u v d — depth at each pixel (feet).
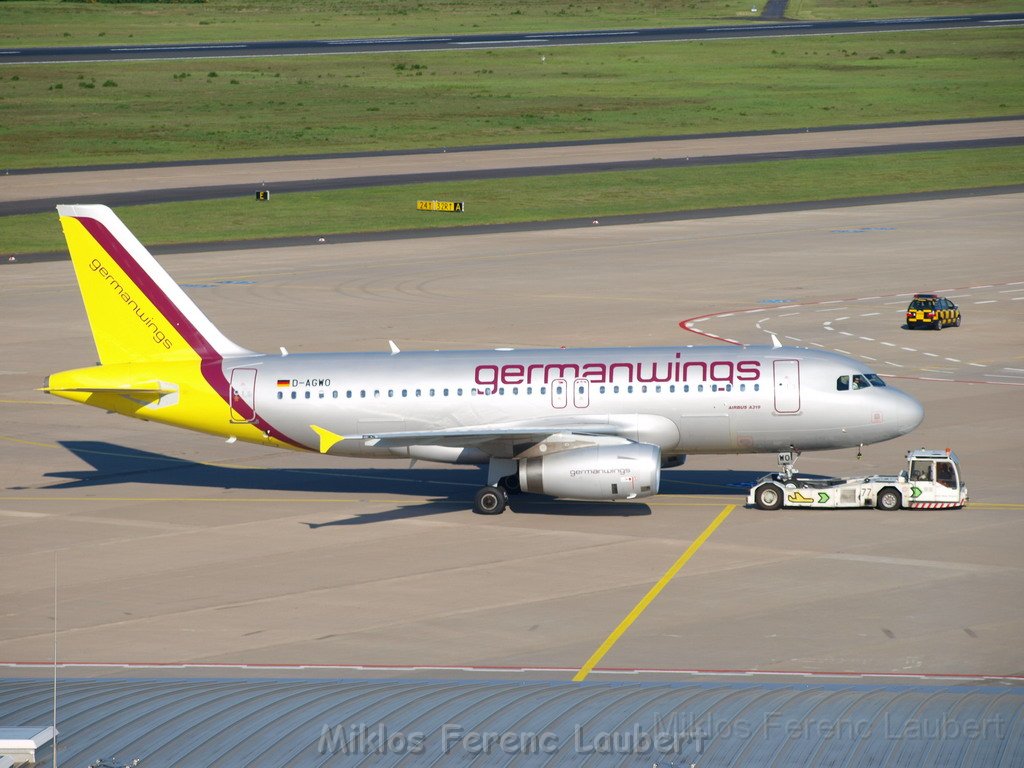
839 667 438.40
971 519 627.87
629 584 539.70
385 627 493.77
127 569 579.89
